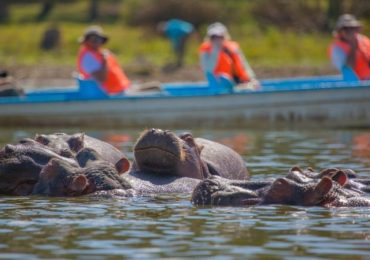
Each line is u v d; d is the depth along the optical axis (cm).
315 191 3684
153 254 2838
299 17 15338
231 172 4553
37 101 7531
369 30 14925
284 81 8450
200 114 7594
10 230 3206
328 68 12175
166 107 7569
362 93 7606
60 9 17662
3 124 7569
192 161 4328
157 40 14488
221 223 3334
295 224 3316
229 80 7800
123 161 4269
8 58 13412
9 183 4094
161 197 3978
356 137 6900
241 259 2772
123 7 17225
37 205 3750
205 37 14700
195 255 2823
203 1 15588
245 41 14200
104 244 2981
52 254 2839
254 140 6638
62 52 13975
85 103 7575
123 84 7794
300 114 7619
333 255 2834
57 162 4044
